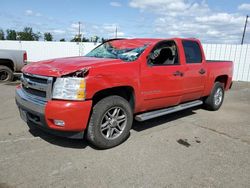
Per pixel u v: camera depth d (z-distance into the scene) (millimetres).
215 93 6543
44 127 3650
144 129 4938
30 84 3850
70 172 3195
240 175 3264
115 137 3998
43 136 4371
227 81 7008
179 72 4980
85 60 4164
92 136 3746
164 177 3141
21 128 4738
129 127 4207
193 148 4074
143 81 4273
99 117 3727
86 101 3496
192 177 3166
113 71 3781
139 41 4988
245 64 13609
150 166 3410
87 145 4043
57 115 3383
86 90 3473
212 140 4477
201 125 5344
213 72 6234
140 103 4340
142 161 3551
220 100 6840
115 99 3904
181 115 6125
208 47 14492
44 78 3562
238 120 5855
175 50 5113
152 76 4414
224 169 3406
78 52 21219
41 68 3803
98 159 3570
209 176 3207
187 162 3570
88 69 3512
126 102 4086
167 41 4941
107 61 3982
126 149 3945
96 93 3686
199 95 5934
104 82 3664
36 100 3678
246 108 7188
